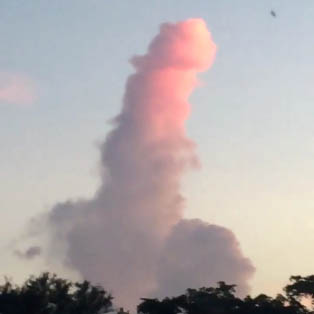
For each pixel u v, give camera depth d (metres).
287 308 166.12
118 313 147.88
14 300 133.38
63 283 141.88
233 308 163.25
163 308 156.50
